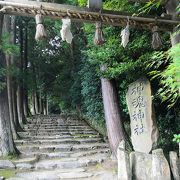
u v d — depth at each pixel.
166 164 5.31
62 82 21.59
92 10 4.52
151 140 6.08
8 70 9.01
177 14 4.79
